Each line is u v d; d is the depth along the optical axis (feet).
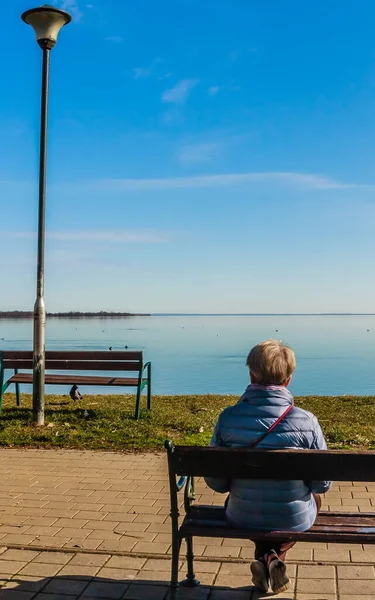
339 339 325.21
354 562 15.16
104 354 34.76
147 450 27.25
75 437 29.17
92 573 14.89
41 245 32.04
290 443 12.92
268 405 13.14
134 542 16.78
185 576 14.66
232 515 13.14
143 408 39.01
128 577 14.69
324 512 13.96
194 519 13.53
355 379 116.47
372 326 627.05
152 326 573.74
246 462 12.70
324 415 37.52
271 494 12.86
